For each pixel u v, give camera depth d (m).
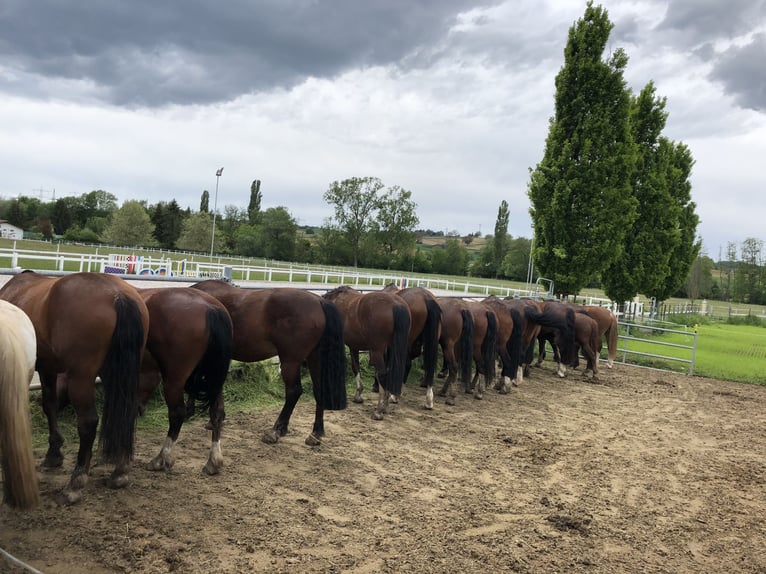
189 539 3.64
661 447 7.14
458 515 4.44
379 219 81.31
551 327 11.56
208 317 4.59
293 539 3.78
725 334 28.52
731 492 5.60
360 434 6.60
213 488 4.55
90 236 79.44
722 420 9.11
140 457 5.07
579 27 18.58
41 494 4.07
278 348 5.63
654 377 13.46
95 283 3.98
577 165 18.52
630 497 5.22
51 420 4.52
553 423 8.05
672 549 4.15
